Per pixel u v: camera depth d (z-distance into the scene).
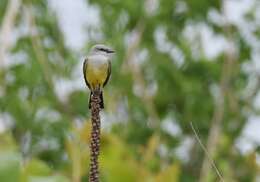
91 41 26.33
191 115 27.06
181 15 26.88
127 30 26.97
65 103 25.66
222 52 27.30
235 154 22.34
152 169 19.41
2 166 9.99
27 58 25.06
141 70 27.92
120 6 26.59
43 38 26.47
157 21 26.95
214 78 27.16
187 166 26.19
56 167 23.88
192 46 27.67
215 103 27.08
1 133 10.26
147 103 26.34
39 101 25.20
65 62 26.22
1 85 23.73
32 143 24.53
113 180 11.99
